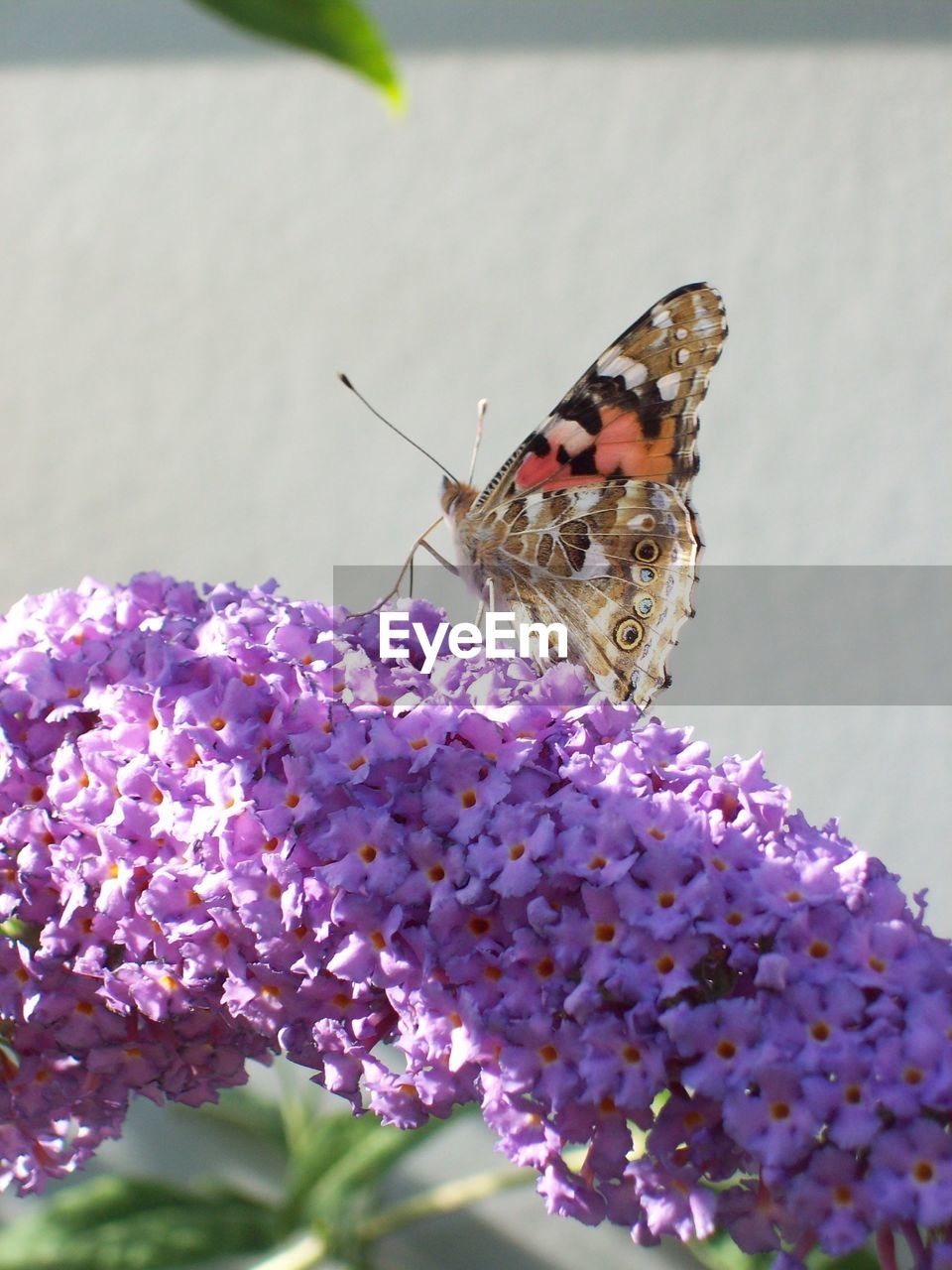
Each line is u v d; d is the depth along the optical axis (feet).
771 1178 0.77
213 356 1.28
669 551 0.91
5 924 0.86
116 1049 0.86
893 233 1.25
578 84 1.27
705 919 0.79
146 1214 1.01
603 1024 0.79
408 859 0.81
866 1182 0.77
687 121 1.27
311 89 1.29
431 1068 0.82
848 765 1.22
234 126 1.29
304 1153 1.05
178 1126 1.18
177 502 1.28
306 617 0.86
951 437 1.24
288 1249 1.06
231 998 0.83
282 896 0.82
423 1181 1.16
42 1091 0.87
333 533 1.26
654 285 1.26
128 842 0.83
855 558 1.24
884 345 1.25
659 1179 0.79
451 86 1.28
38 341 1.29
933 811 1.21
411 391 1.27
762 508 1.25
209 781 0.83
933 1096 0.77
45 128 1.31
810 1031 0.78
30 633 0.88
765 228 1.26
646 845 0.80
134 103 1.30
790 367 1.25
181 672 0.85
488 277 1.27
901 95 1.25
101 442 1.28
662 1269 1.14
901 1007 0.78
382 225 1.28
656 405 0.91
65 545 1.28
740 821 0.81
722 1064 0.78
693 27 1.27
